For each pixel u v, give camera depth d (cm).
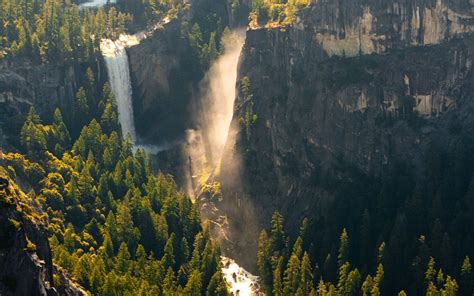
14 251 16575
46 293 17612
